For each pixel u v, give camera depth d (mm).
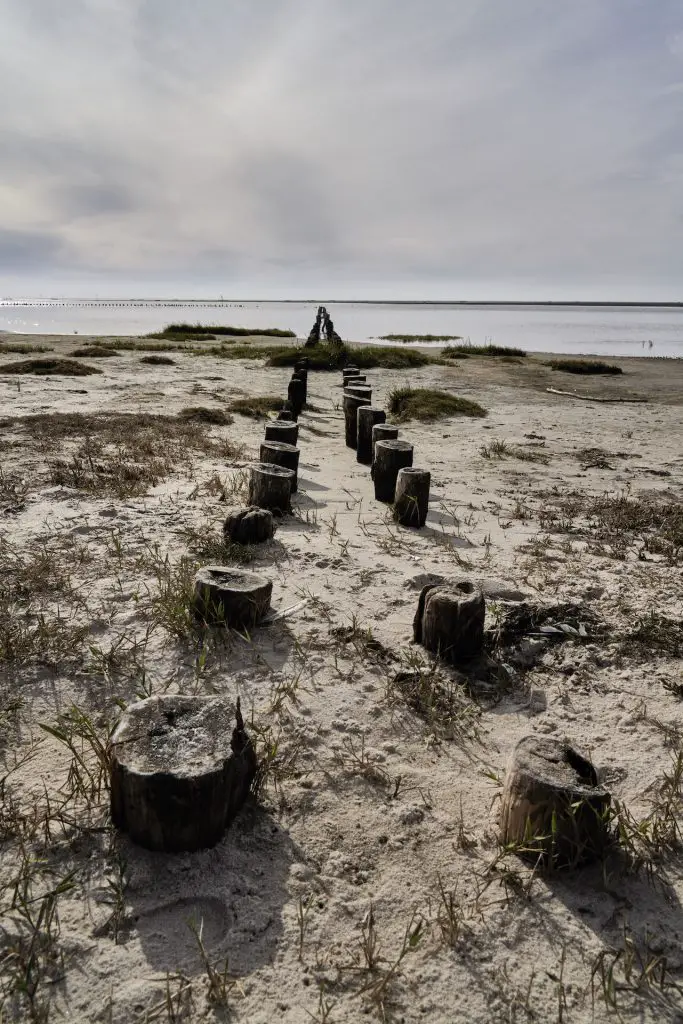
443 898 2223
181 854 2346
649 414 14141
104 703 3160
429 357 24641
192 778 2248
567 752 2578
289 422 8305
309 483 7574
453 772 2904
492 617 4176
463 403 13828
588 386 18891
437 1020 1889
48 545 4902
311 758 2914
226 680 3410
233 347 25875
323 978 1981
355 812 2633
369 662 3668
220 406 12164
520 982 2008
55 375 15133
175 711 2572
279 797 2674
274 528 5535
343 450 9820
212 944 2062
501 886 2336
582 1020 1909
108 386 13891
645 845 2523
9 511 5582
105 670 3379
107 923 2100
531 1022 1897
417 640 3916
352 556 5129
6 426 8992
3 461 7094
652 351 39094
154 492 6430
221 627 3805
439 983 1990
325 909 2207
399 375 19734
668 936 2174
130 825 2357
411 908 2236
